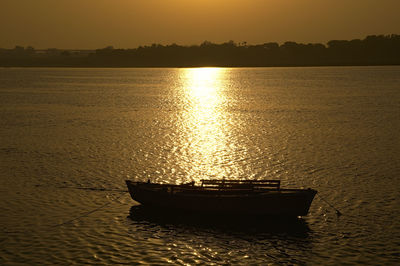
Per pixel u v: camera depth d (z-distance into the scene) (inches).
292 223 1275.8
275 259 1067.3
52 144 2346.2
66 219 1309.1
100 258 1070.4
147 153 2119.8
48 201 1460.4
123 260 1060.5
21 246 1128.2
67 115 3508.9
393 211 1353.3
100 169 1840.6
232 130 2751.0
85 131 2743.6
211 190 1337.4
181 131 2728.8
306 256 1080.8
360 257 1073.5
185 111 3745.1
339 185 1610.5
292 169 1824.6
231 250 1112.8
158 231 1224.8
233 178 1702.8
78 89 6550.2
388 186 1594.5
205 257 1077.1
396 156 2037.4
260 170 1811.0
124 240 1168.8
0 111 3767.2
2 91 6082.7
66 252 1098.7
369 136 2529.5
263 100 4670.3
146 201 1375.5
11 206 1411.2
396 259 1060.5
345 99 4682.6
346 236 1186.6
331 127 2844.5
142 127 2891.2
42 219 1306.6
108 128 2854.3
